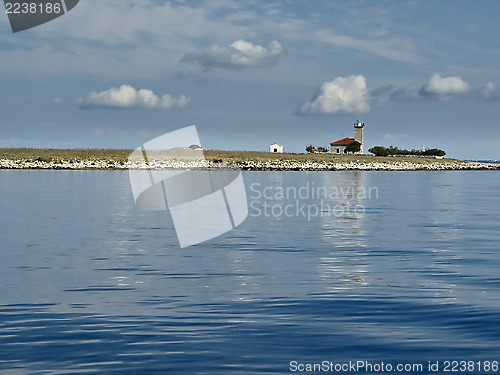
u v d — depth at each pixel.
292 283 14.98
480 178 97.75
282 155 152.12
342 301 12.96
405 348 9.63
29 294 13.55
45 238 23.27
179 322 11.20
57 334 10.36
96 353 9.33
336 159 151.25
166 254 19.73
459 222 30.66
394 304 12.68
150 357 9.16
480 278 15.66
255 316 11.66
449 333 10.50
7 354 9.28
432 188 64.94
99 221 29.59
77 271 16.48
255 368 8.68
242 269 16.98
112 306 12.46
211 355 9.25
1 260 18.19
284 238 24.20
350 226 28.77
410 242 23.05
